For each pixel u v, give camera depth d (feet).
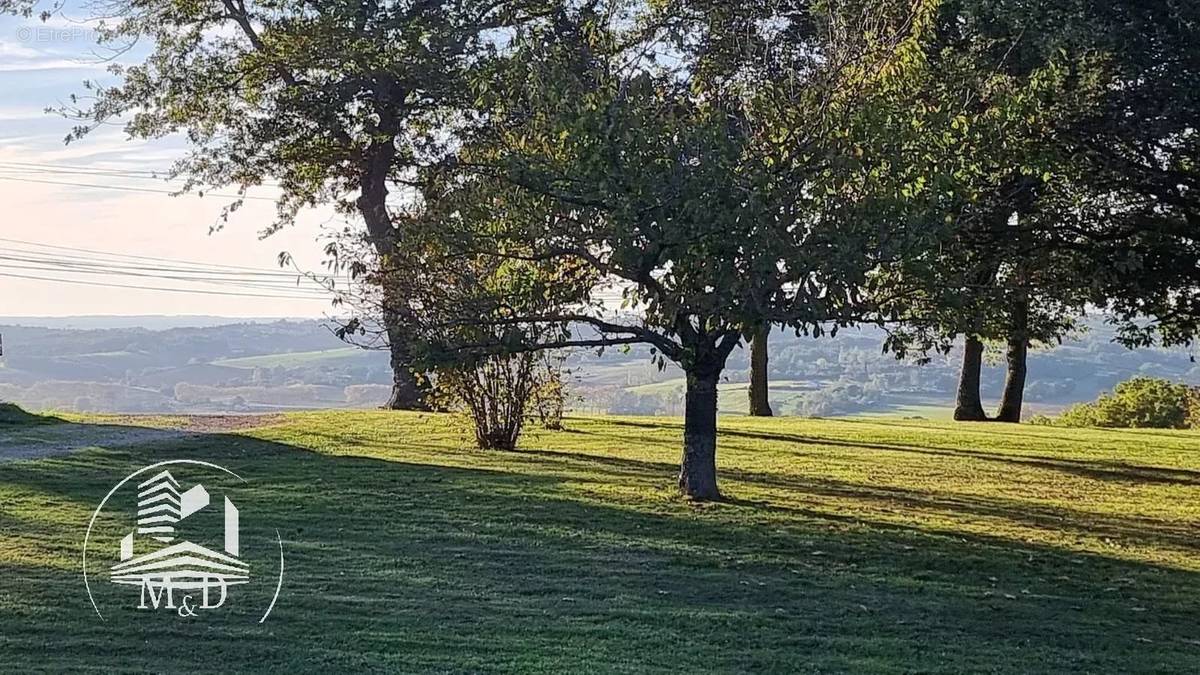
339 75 92.79
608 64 47.11
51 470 53.42
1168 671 31.58
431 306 48.85
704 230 38.93
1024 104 45.47
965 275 51.55
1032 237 58.54
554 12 85.35
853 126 41.98
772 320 40.01
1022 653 32.45
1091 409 157.28
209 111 96.84
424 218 48.11
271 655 28.58
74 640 29.04
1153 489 64.23
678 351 48.42
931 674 29.99
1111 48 52.06
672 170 40.19
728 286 39.22
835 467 67.46
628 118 41.14
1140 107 54.44
